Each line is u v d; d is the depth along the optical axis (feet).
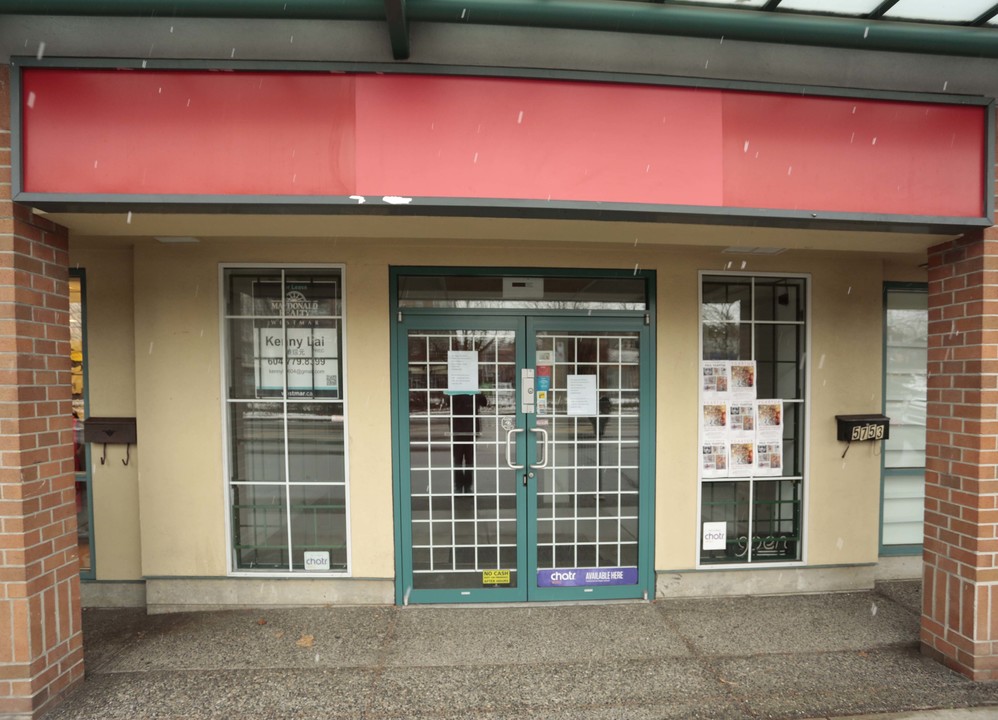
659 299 13.67
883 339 15.62
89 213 9.19
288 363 13.44
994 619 10.30
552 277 13.52
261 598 13.28
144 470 13.14
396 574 13.29
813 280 14.14
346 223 10.11
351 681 10.21
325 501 13.48
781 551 14.32
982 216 10.14
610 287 13.67
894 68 9.99
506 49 9.37
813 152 9.72
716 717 9.23
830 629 12.25
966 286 10.62
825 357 14.20
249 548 13.48
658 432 13.75
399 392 13.28
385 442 13.26
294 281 13.39
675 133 9.43
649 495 13.71
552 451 13.65
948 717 9.25
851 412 14.24
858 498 14.26
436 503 13.48
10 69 8.80
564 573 13.57
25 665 8.91
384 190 9.04
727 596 13.96
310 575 13.24
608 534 13.75
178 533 13.16
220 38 9.07
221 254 13.08
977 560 10.28
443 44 9.22
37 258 9.32
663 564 13.78
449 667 10.68
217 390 13.16
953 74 10.09
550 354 13.62
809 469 14.12
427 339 13.43
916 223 9.92
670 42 9.59
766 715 9.29
